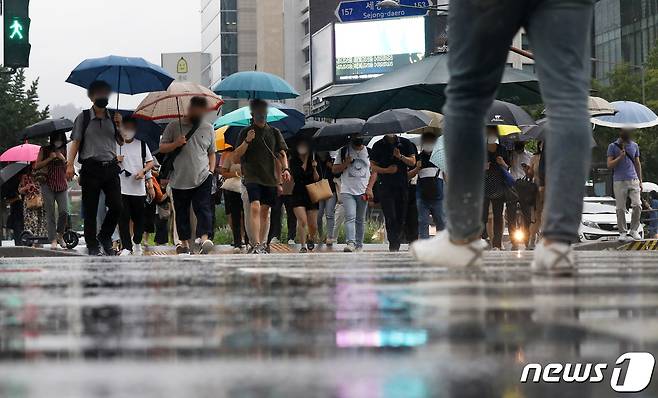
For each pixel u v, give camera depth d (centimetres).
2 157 3928
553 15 646
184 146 2219
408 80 3722
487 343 273
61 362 247
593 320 329
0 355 264
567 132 644
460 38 664
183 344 281
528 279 566
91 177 2061
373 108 4078
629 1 14562
